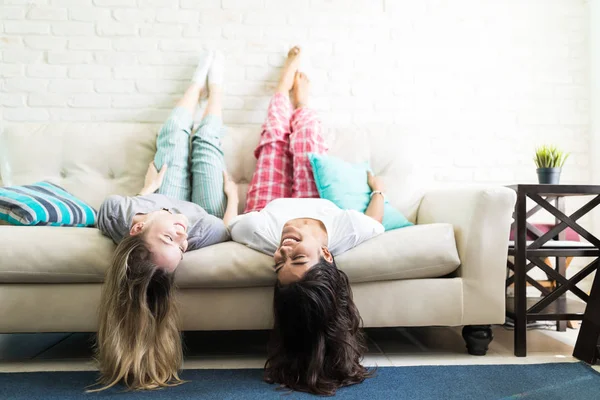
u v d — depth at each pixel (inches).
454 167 89.1
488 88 89.6
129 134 77.5
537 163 72.5
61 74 84.6
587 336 54.1
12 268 50.0
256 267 52.0
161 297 47.2
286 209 59.2
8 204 53.8
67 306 51.6
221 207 72.9
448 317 54.6
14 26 83.8
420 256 53.8
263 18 87.4
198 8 86.5
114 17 85.3
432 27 89.1
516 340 56.5
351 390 43.8
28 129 76.0
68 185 72.7
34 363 53.7
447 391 43.2
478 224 55.2
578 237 85.7
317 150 75.2
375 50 88.6
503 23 89.7
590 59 89.5
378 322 54.2
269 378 46.5
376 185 69.6
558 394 42.1
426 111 89.1
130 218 51.7
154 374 45.2
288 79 83.5
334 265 49.7
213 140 75.7
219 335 69.7
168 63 86.0
